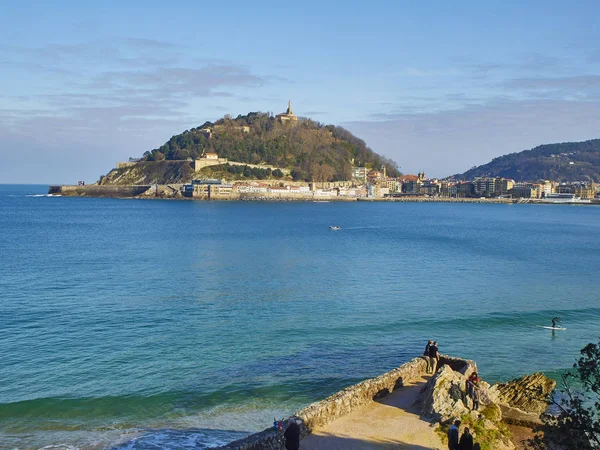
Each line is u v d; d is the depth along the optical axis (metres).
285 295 62.06
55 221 182.25
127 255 95.81
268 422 30.16
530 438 27.56
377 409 27.14
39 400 32.38
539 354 42.50
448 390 27.50
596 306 58.69
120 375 36.50
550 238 144.12
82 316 51.09
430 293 64.38
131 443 27.47
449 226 185.62
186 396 33.34
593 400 33.50
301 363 39.31
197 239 126.06
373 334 46.84
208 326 48.59
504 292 65.62
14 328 46.81
